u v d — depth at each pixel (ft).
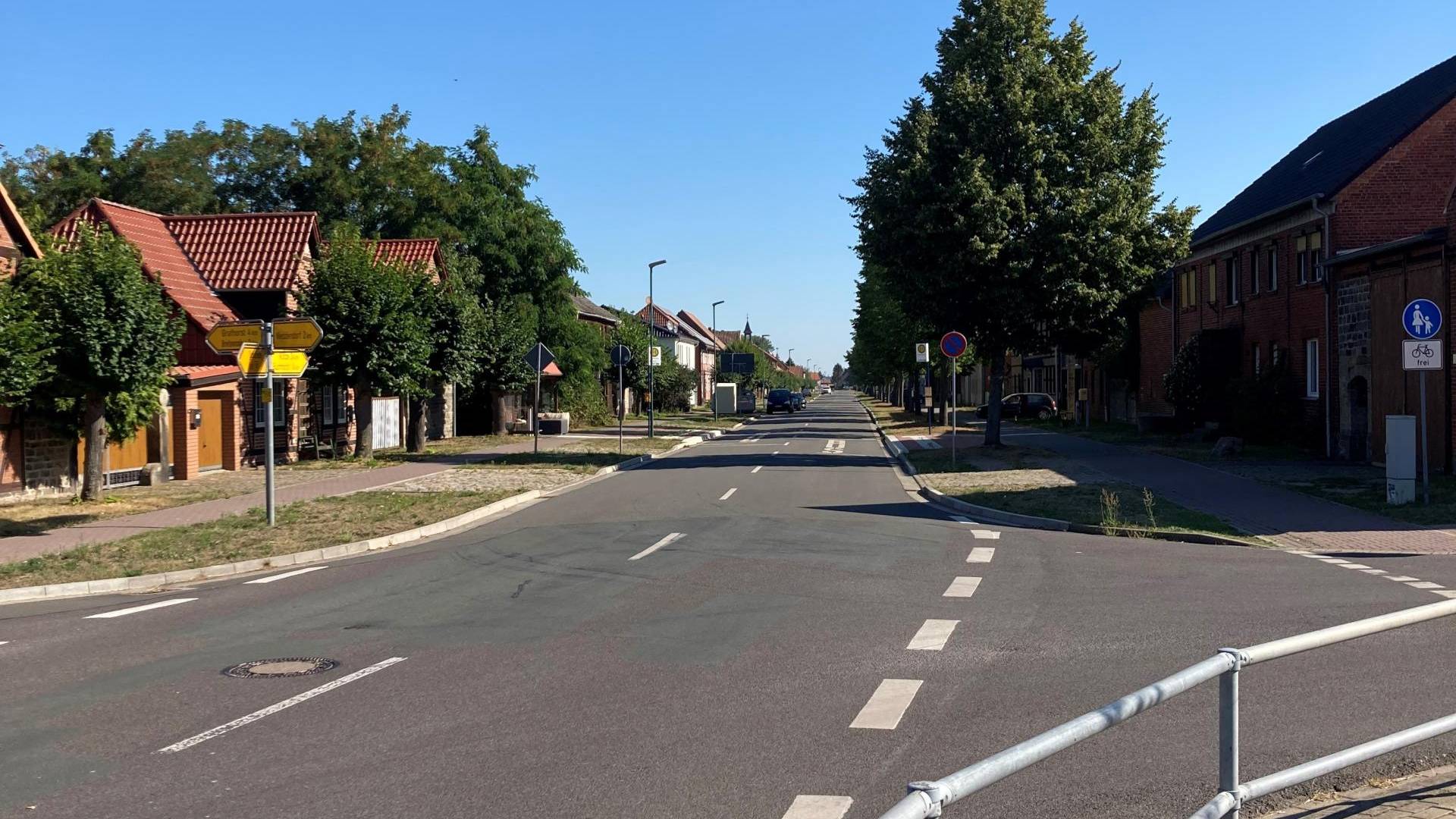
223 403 88.28
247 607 33.47
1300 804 16.49
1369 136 95.14
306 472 86.12
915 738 19.48
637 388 217.77
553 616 31.04
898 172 93.35
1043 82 95.40
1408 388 70.33
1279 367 92.27
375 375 93.30
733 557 41.68
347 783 17.43
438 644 27.63
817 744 19.19
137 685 23.94
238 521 53.42
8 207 68.18
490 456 102.68
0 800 16.81
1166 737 19.43
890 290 101.55
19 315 50.37
